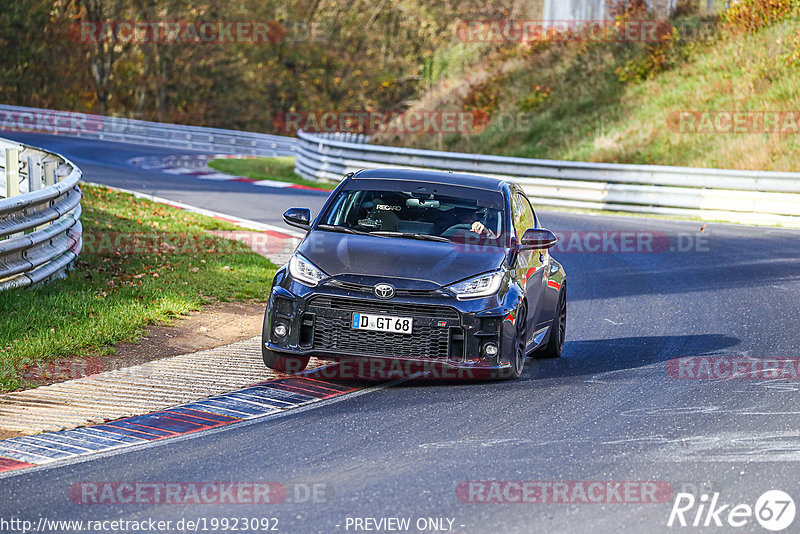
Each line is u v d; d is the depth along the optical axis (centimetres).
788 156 9838
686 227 7719
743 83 11531
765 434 2459
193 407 2659
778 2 12456
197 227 6438
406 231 3166
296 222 3288
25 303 3581
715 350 3628
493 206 3325
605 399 2830
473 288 2911
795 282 5256
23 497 1945
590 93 12781
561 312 3619
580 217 8275
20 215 3784
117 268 4647
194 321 3825
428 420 2561
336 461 2202
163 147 15862
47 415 2541
